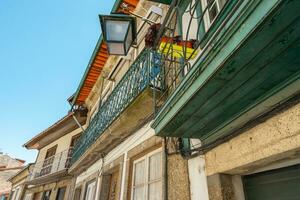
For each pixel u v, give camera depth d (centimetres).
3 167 2139
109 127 446
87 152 591
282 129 162
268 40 122
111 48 312
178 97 191
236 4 132
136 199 371
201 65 158
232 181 219
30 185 1310
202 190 237
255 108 186
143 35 592
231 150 206
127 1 576
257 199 207
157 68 355
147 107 360
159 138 336
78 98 977
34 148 1484
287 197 183
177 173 280
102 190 518
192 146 267
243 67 143
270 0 106
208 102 181
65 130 1159
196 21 344
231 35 131
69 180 863
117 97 486
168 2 439
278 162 181
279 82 161
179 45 285
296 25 114
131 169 412
